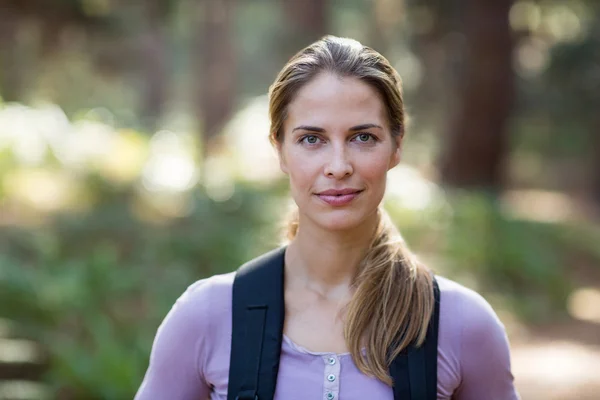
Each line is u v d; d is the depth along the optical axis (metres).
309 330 2.55
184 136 30.55
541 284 15.28
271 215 14.33
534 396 9.37
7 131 16.23
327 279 2.62
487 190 20.94
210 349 2.60
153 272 10.83
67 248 11.77
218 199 15.27
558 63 33.06
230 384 2.52
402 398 2.44
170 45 42.41
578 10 32.16
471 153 21.06
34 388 7.35
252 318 2.56
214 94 28.41
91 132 18.48
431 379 2.47
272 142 2.68
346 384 2.46
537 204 32.09
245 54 43.94
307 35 25.09
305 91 2.51
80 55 33.78
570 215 30.09
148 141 23.23
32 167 15.88
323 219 2.52
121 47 36.94
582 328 13.45
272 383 2.48
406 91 36.72
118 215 13.25
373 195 2.53
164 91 45.66
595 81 33.09
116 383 7.71
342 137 2.49
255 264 2.66
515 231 17.34
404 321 2.48
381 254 2.57
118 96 45.59
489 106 20.91
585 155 39.41
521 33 31.02
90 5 22.66
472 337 2.55
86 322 8.91
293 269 2.66
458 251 15.51
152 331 9.30
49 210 14.20
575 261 19.00
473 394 2.62
